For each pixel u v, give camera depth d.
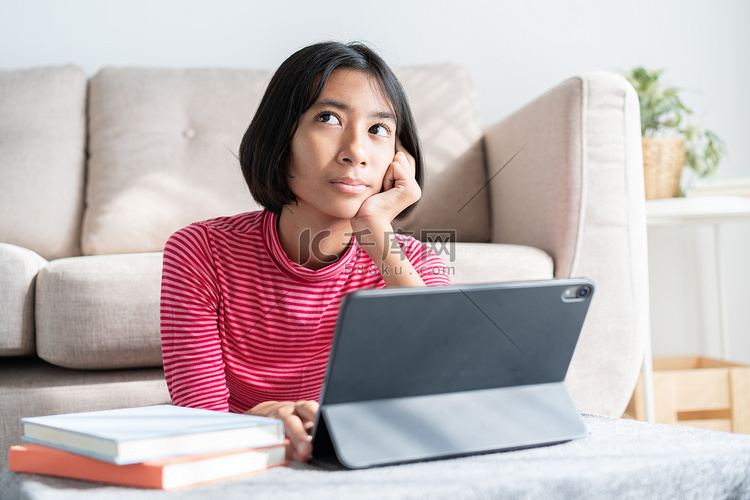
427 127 1.91
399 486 0.42
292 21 2.14
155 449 0.46
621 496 0.45
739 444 0.52
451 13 2.22
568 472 0.45
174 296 0.84
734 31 2.31
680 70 2.31
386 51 2.19
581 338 1.37
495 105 2.24
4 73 1.83
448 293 0.49
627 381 1.39
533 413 0.55
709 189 1.85
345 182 0.77
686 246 2.25
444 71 2.00
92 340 1.21
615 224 1.39
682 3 2.31
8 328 1.23
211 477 0.47
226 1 2.11
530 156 1.52
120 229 1.70
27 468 0.53
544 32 2.27
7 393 1.18
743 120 2.31
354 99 0.76
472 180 1.88
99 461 0.47
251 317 0.86
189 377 0.82
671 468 0.47
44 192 1.72
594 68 2.29
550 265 1.36
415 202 0.89
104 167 1.77
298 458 0.52
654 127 1.92
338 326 0.47
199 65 2.10
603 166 1.39
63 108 1.81
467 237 1.84
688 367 2.09
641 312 1.40
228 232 0.87
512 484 0.42
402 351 0.50
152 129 1.80
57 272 1.22
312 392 0.91
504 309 0.52
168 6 2.08
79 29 2.03
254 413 0.65
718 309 2.24
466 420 0.52
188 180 1.77
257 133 0.81
